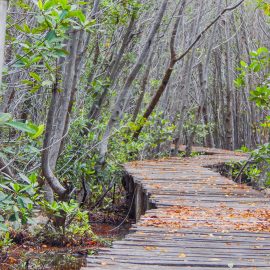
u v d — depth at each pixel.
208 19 22.33
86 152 11.46
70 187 12.22
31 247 9.30
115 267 5.08
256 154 12.45
